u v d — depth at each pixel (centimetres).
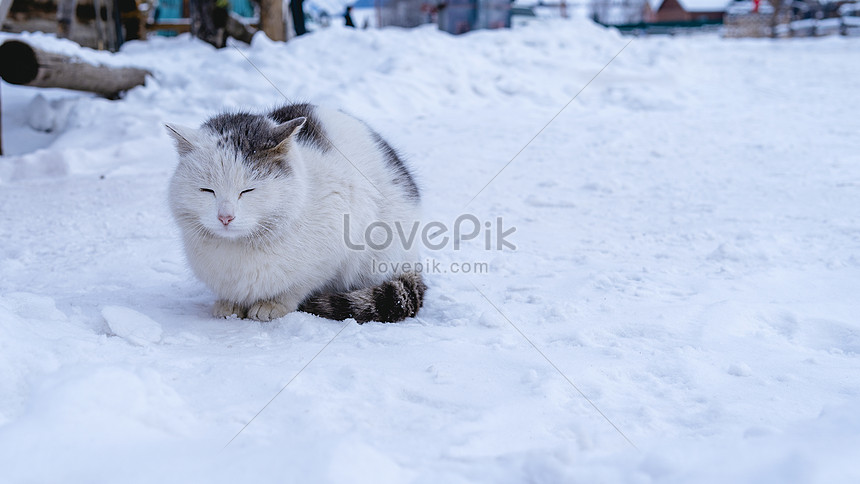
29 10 1372
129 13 1909
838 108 1324
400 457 223
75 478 192
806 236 553
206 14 1630
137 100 1188
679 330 365
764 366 316
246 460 202
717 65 2106
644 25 3766
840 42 2997
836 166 820
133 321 344
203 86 1262
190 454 209
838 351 340
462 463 219
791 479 191
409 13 4094
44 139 1103
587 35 1809
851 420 237
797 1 4244
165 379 283
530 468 211
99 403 224
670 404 278
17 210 686
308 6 3691
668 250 535
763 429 240
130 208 692
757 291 429
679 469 203
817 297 416
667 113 1309
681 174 812
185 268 497
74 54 1068
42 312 347
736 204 668
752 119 1204
